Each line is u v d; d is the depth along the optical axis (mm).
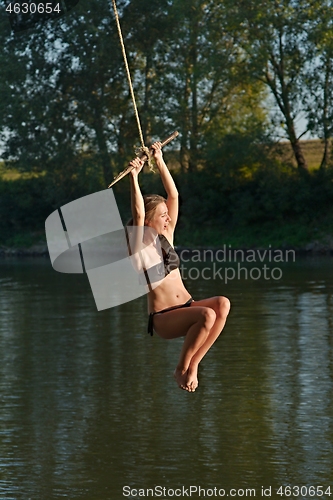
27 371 16281
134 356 17516
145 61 46500
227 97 46188
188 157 46562
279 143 45281
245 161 44438
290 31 42406
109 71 45844
